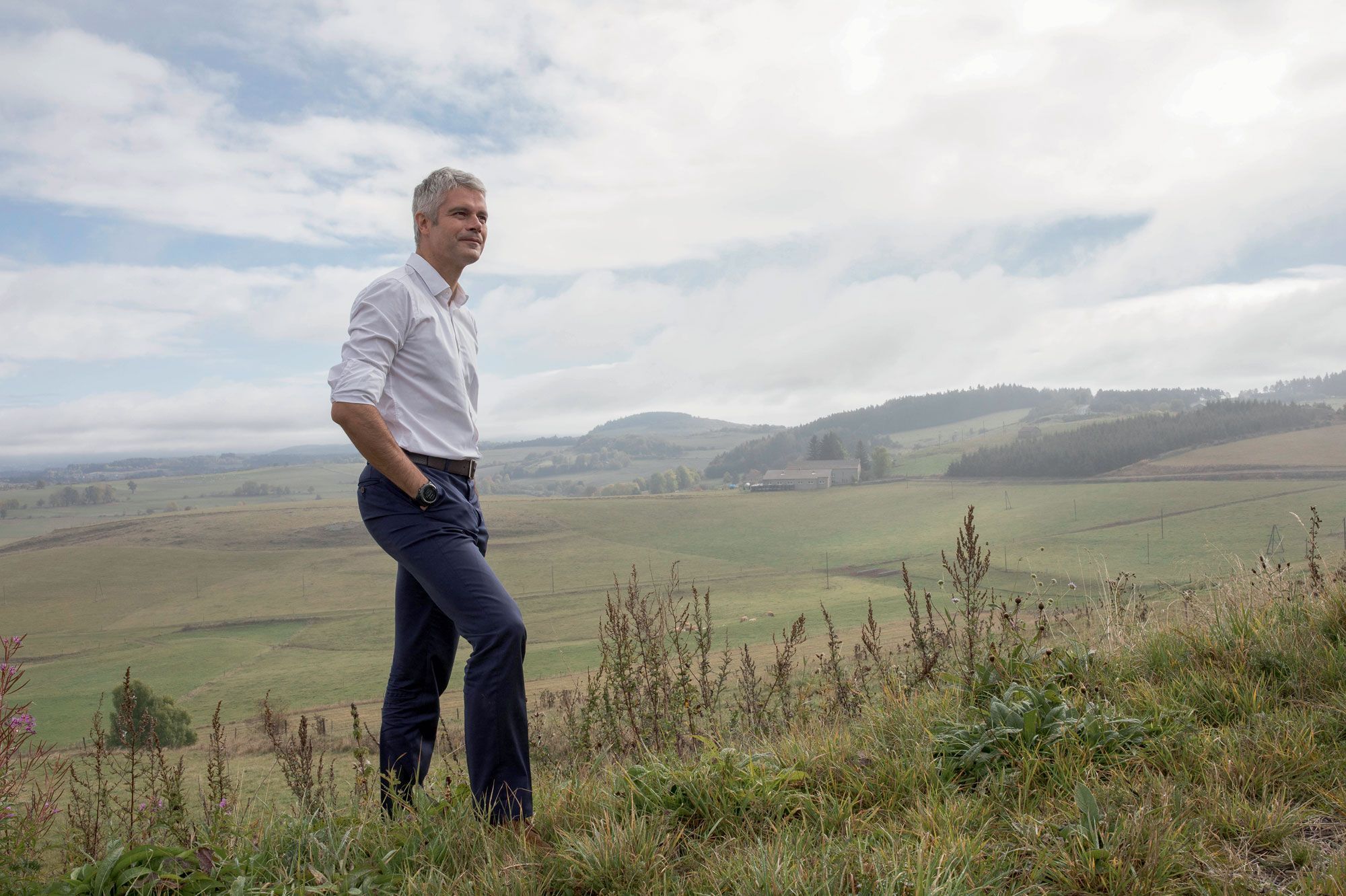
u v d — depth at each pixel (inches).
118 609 5418.3
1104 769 94.7
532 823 90.0
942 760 100.7
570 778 106.6
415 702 110.0
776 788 95.1
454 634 112.4
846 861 73.5
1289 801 83.2
